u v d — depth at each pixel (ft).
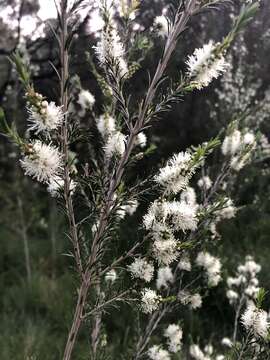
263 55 19.90
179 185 5.17
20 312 18.60
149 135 24.16
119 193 5.60
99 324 8.57
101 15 5.58
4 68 19.94
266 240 18.99
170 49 5.30
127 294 6.07
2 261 22.72
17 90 19.02
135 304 6.14
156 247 5.30
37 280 20.16
